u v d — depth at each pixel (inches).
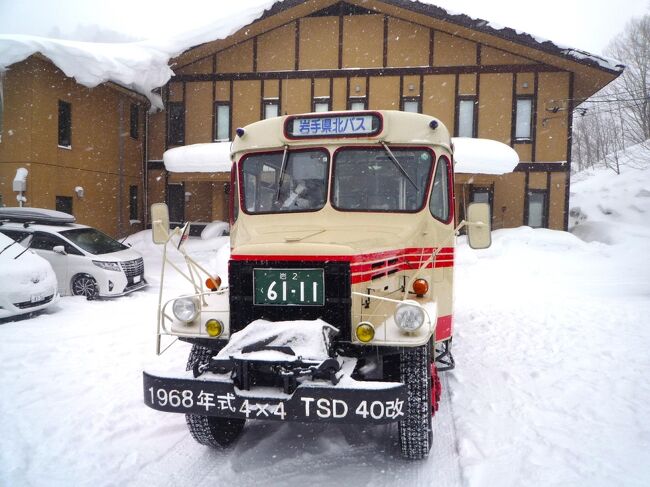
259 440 173.6
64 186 645.9
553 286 486.6
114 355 267.1
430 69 753.0
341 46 767.1
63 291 417.7
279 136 187.6
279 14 749.3
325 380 130.6
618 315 348.5
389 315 158.6
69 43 615.2
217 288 185.0
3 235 370.6
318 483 143.9
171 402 136.2
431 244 183.9
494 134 751.1
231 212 203.9
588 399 196.5
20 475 148.8
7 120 593.9
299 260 145.5
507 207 761.0
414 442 150.0
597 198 1076.5
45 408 197.5
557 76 737.0
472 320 347.3
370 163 183.6
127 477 148.0
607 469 143.9
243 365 132.9
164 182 832.9
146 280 486.6
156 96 796.0
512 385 215.8
